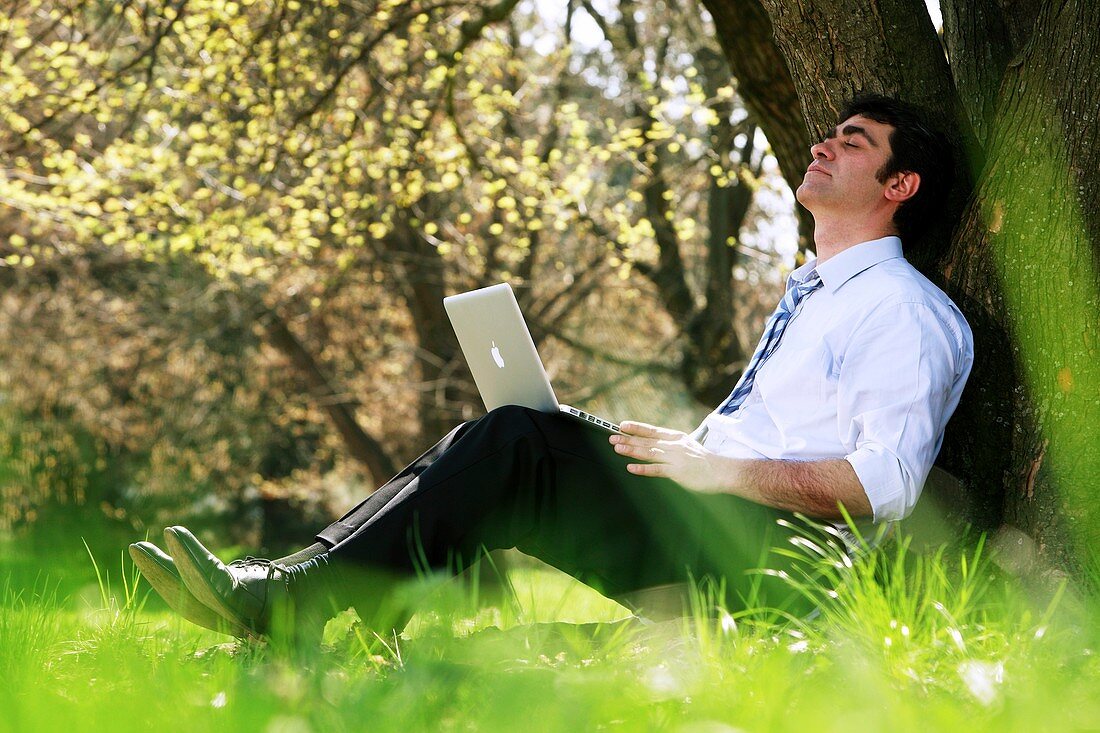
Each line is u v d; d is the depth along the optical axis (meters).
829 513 2.53
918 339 2.60
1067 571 2.71
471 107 10.38
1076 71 2.79
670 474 2.54
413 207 11.20
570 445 2.57
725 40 4.70
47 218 9.52
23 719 1.54
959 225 3.01
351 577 2.37
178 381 16.27
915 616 2.22
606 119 10.84
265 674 2.02
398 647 2.31
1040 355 2.81
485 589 3.21
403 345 14.16
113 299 15.37
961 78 3.30
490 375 2.73
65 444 16.12
